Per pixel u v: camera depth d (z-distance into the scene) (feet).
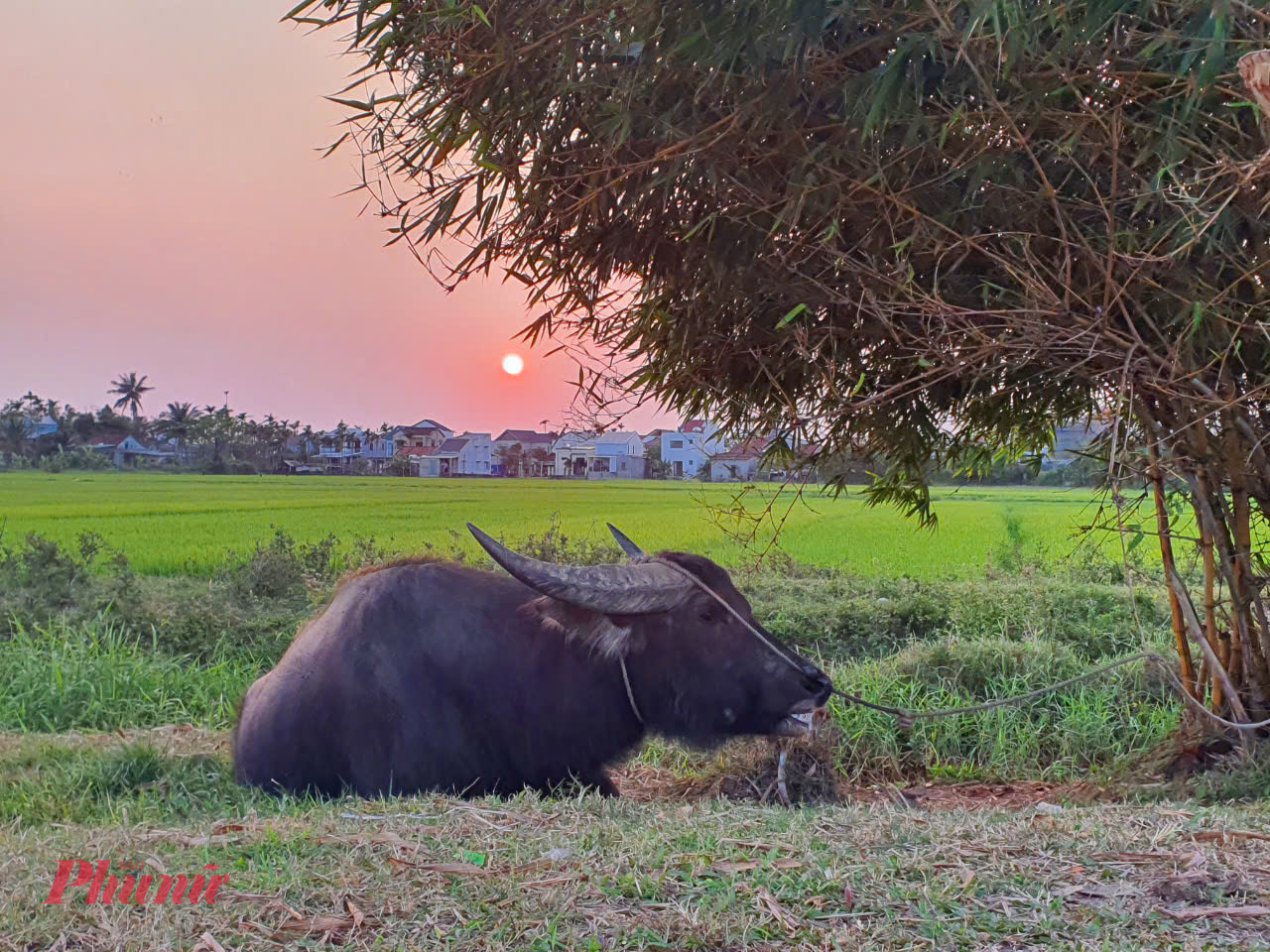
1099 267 11.79
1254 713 14.76
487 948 7.38
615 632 13.89
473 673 14.43
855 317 13.88
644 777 19.52
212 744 18.81
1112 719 21.66
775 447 16.79
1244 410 13.67
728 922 7.76
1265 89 8.23
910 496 18.08
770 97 11.69
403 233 13.37
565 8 11.73
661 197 13.35
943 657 24.77
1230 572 14.39
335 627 14.85
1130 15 10.57
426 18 12.09
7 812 14.23
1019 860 9.09
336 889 8.45
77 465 176.45
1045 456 17.79
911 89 11.43
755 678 13.87
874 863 8.97
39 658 26.12
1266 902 8.15
